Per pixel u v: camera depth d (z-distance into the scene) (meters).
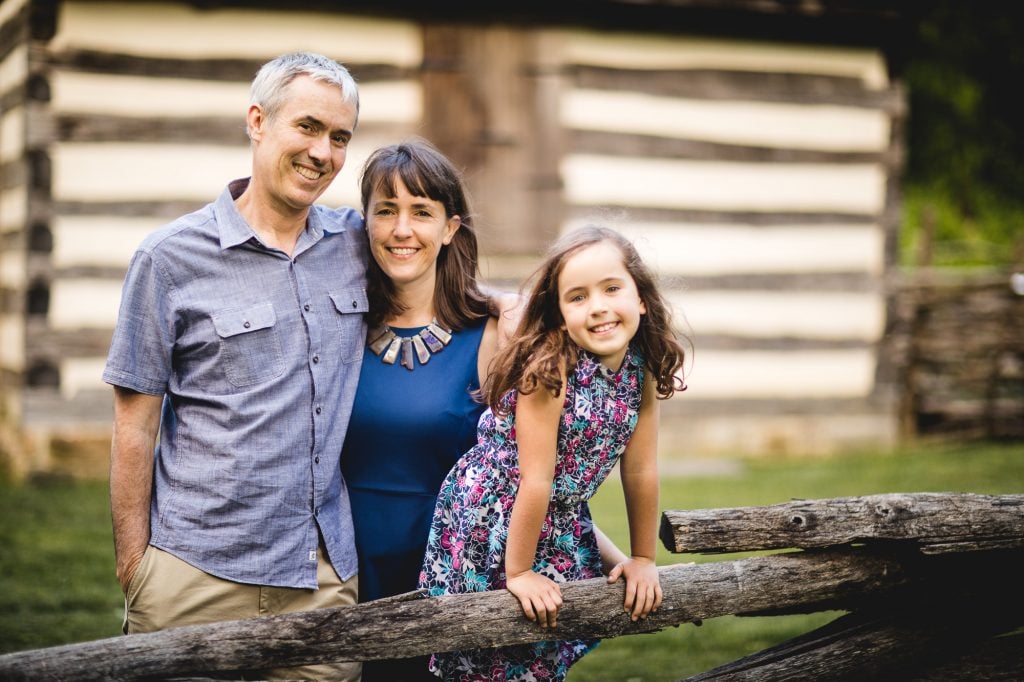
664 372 2.54
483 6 7.62
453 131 7.66
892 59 8.55
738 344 8.34
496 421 2.58
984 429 8.91
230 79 7.14
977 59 17.72
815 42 8.38
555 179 7.84
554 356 2.41
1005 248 15.48
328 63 2.61
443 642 2.33
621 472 2.65
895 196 8.63
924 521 2.46
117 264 7.00
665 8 7.93
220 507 2.49
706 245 8.26
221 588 2.48
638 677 3.76
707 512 2.40
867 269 8.62
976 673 2.61
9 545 5.20
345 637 2.28
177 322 2.54
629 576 2.44
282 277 2.61
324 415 2.60
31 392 6.86
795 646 2.56
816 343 8.52
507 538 2.49
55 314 6.90
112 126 6.95
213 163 7.13
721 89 8.20
